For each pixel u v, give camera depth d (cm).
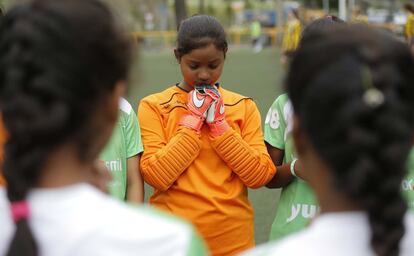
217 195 292
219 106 292
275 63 1927
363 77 122
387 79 122
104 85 135
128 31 147
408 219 137
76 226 132
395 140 122
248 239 304
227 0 4759
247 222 302
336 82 123
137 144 291
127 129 288
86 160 137
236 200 295
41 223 132
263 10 4272
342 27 139
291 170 288
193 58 288
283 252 132
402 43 134
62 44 128
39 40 127
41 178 133
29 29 128
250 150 291
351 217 129
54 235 131
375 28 143
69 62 128
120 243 134
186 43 288
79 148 134
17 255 127
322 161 130
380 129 121
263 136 314
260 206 534
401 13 3081
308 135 131
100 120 138
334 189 129
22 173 129
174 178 288
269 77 1495
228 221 294
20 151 129
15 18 132
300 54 134
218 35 288
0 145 146
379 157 121
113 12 143
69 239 131
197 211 290
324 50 129
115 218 136
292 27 1274
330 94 123
